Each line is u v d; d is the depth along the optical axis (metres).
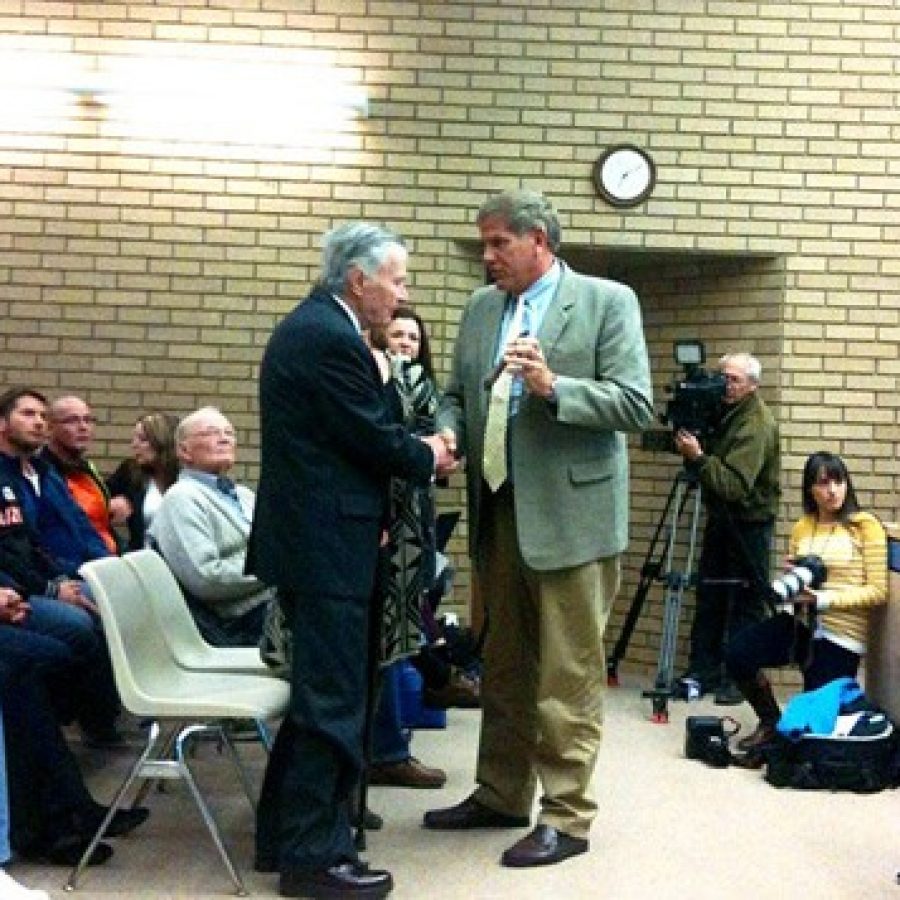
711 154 5.92
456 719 5.29
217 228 5.89
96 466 5.91
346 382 3.02
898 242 5.96
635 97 5.91
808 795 4.22
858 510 4.82
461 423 3.68
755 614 5.59
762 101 5.92
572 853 3.42
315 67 5.84
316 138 5.87
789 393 5.99
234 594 4.12
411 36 5.86
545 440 3.37
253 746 4.71
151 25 5.82
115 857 3.34
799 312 5.99
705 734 4.67
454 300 5.95
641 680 6.23
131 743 4.61
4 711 3.26
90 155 5.87
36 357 5.89
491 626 3.64
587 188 5.91
